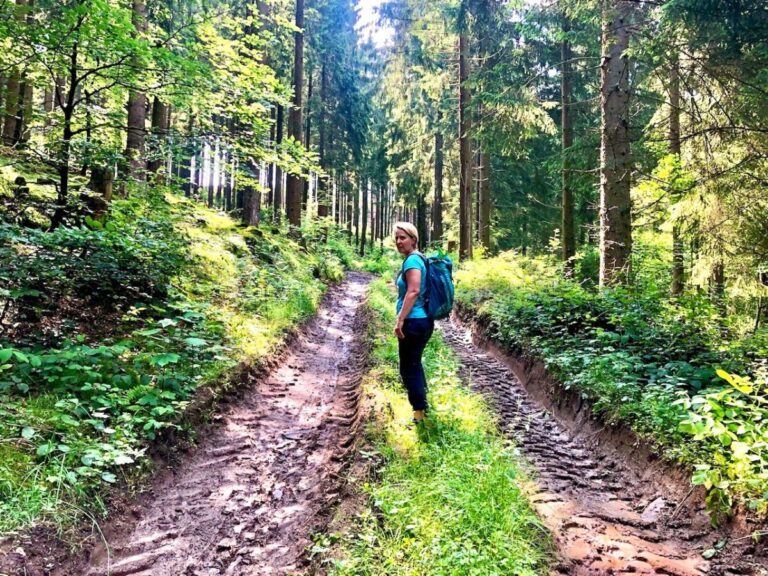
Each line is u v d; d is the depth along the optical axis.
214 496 4.02
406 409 5.15
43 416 3.93
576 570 3.15
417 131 26.39
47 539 2.99
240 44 8.55
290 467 4.59
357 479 3.93
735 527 3.46
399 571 2.83
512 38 17.42
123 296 6.38
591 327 7.88
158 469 4.15
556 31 13.44
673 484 4.14
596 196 17.05
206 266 9.39
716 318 7.23
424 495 3.49
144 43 6.14
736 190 7.52
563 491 4.28
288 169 9.48
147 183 9.25
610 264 9.34
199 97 7.77
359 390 6.38
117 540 3.31
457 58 19.75
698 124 8.46
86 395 4.48
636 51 8.44
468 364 8.39
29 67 6.96
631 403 5.18
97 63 6.92
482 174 21.11
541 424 6.05
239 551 3.37
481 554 2.91
